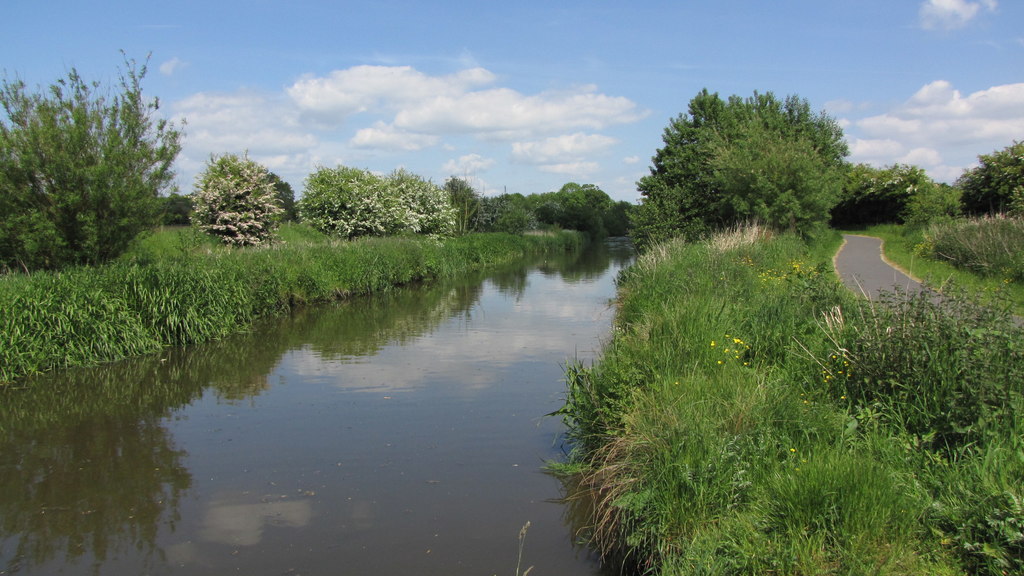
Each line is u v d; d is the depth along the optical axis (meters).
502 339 12.80
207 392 9.11
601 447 6.08
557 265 33.81
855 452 4.54
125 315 11.09
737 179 25.58
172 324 11.78
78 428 7.68
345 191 25.30
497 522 5.32
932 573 3.47
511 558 4.79
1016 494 3.72
